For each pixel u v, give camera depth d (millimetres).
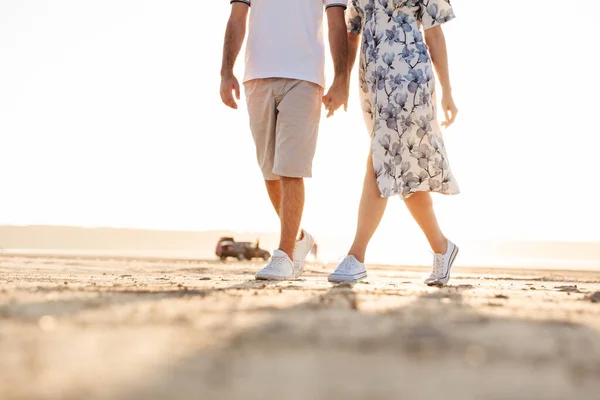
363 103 4719
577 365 1152
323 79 4816
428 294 2945
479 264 36156
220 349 1238
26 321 1628
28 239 143125
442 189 4414
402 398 865
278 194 5027
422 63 4449
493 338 1449
